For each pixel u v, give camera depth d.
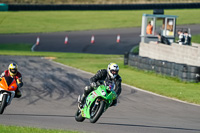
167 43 92.44
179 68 66.31
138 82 63.47
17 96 34.16
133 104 44.19
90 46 135.75
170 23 107.56
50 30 164.88
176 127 30.39
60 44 138.88
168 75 70.50
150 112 39.41
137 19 188.00
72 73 74.50
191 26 172.00
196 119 36.22
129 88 57.34
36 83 59.59
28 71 75.62
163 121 33.81
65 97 48.31
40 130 24.27
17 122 29.91
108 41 144.38
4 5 194.88
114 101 28.75
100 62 99.19
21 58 102.62
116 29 168.62
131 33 160.62
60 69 81.06
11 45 135.12
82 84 60.56
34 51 124.69
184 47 75.69
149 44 93.81
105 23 179.50
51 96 48.62
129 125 30.41
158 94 52.78
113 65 27.20
